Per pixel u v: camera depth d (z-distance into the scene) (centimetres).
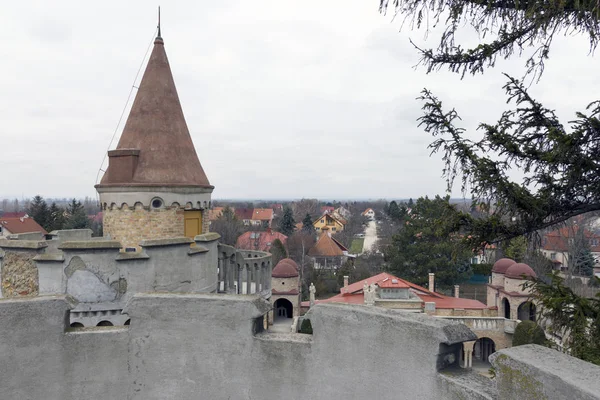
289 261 3338
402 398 463
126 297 1073
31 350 572
